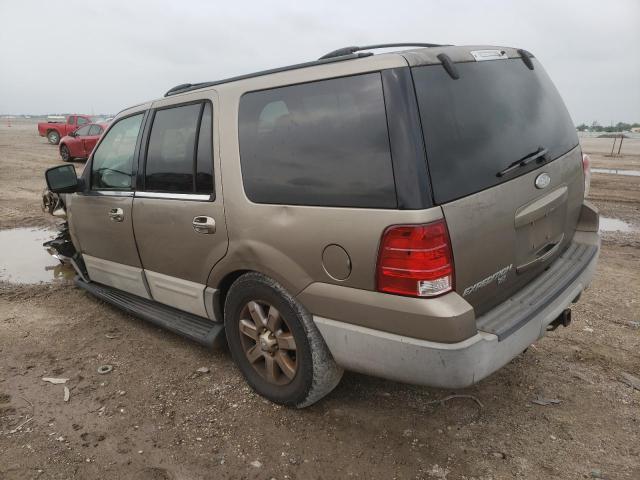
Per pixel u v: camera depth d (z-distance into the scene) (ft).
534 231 8.71
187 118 10.52
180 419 9.37
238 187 9.20
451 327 6.84
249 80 9.46
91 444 8.72
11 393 10.37
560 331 12.34
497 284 8.02
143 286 12.41
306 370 8.70
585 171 10.72
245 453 8.39
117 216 12.34
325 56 9.12
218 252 9.80
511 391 9.90
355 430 8.88
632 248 19.99
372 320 7.52
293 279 8.41
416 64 7.26
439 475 7.77
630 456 8.06
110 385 10.59
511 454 8.17
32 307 14.94
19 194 35.47
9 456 8.45
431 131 7.09
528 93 9.12
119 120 12.89
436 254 6.86
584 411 9.22
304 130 8.26
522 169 8.29
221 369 11.15
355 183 7.48
